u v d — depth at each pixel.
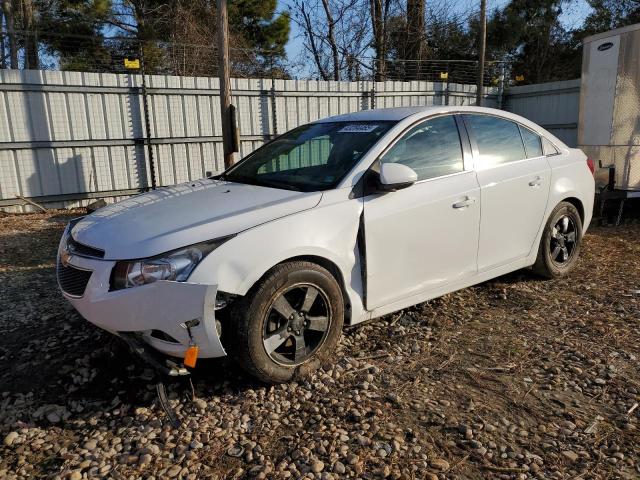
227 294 3.03
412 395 3.17
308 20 19.47
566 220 5.08
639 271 5.43
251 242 3.07
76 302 3.19
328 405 3.07
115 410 3.10
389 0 19.55
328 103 12.55
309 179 3.77
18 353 3.77
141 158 10.70
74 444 2.81
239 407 3.09
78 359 3.64
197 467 2.59
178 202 3.58
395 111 4.24
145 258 2.94
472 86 14.68
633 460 2.60
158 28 18.67
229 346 3.13
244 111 11.52
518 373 3.42
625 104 7.74
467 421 2.91
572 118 13.94
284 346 3.36
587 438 2.76
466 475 2.50
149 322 2.94
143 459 2.65
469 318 4.29
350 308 3.58
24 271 5.80
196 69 14.46
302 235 3.25
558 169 4.88
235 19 21.14
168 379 3.38
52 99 9.66
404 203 3.73
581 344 3.79
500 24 23.31
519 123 4.74
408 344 3.84
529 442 2.74
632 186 7.81
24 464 2.66
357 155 3.76
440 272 4.04
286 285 3.18
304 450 2.68
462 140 4.22
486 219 4.25
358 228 3.53
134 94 10.42
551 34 25.55
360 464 2.57
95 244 3.18
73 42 15.62
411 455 2.64
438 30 20.34
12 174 9.55
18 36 14.88
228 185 3.99
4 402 3.20
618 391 3.18
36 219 9.05
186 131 11.03
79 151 10.09
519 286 4.98
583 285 5.00
